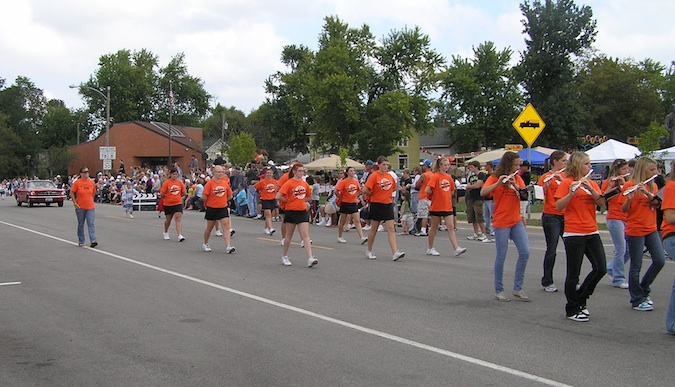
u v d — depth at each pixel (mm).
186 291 9320
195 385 5207
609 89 66062
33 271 11375
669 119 30547
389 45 59312
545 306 8141
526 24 59938
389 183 12375
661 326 7059
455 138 72000
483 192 8477
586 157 7191
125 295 9055
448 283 9883
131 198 26359
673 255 6934
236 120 95188
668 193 6863
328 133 59031
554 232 9055
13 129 86188
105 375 5500
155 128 73000
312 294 9031
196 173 36594
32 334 6938
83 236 15359
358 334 6781
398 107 55594
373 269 11383
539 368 5547
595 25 58906
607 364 5648
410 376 5367
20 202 37812
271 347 6305
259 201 24297
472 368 5570
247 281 10156
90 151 74000
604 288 9344
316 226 21406
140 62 94250
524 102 66875
